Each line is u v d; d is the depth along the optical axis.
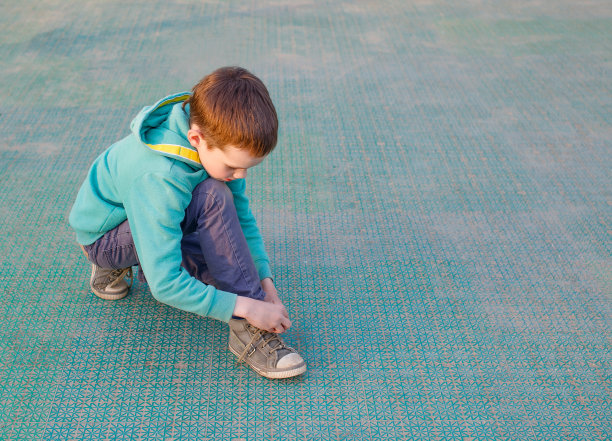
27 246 1.78
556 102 2.67
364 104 2.62
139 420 1.30
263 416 1.32
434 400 1.37
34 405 1.32
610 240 1.88
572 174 2.19
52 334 1.50
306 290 1.66
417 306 1.62
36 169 2.12
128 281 1.66
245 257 1.35
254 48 3.10
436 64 2.99
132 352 1.46
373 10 3.64
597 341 1.53
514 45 3.21
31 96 2.59
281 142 2.34
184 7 3.60
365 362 1.46
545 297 1.66
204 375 1.41
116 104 2.54
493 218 1.96
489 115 2.56
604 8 3.71
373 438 1.28
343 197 2.04
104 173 1.35
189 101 1.27
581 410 1.35
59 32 3.20
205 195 1.29
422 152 2.30
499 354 1.49
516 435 1.29
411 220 1.95
